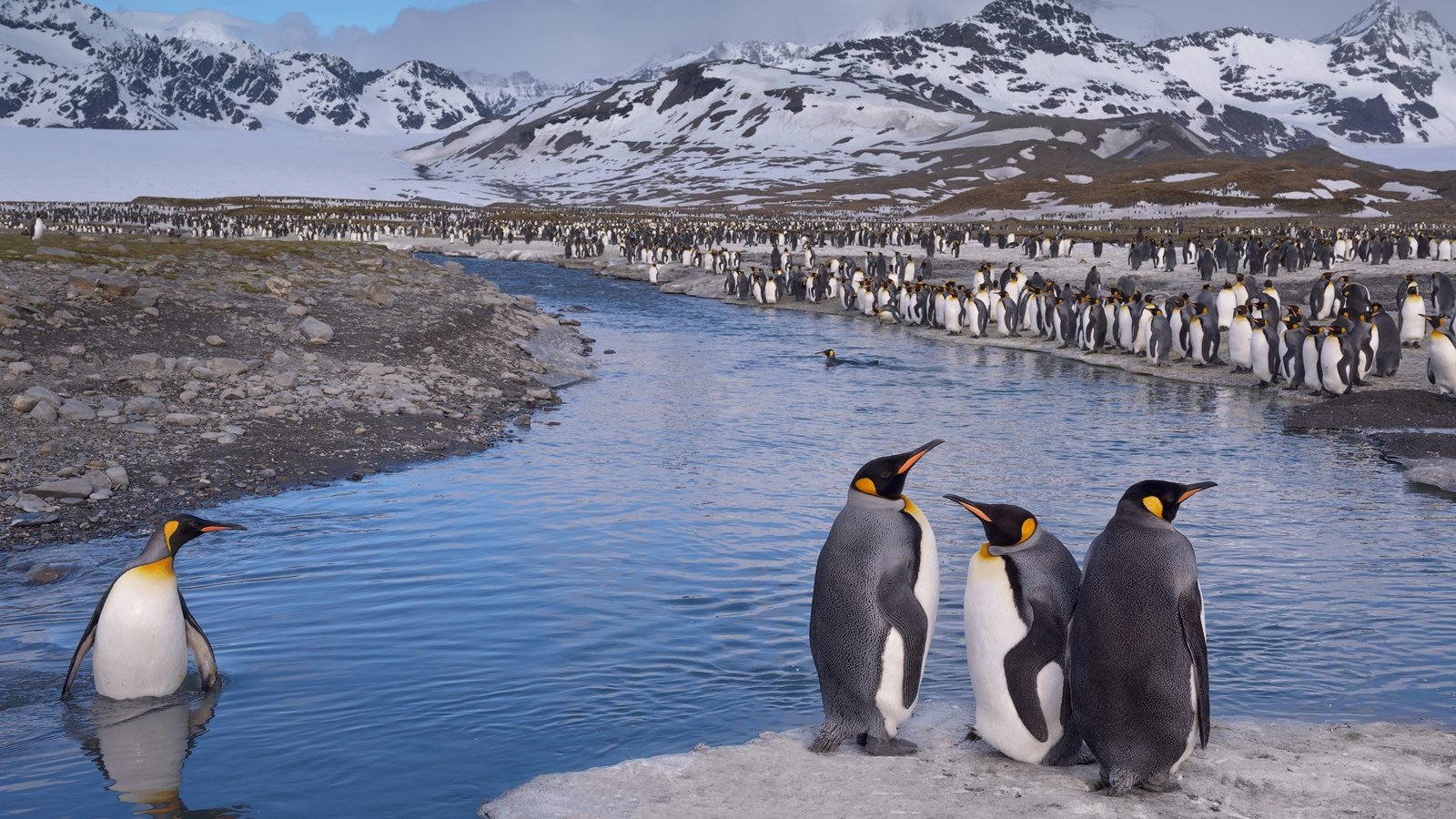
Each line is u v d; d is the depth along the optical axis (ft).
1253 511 40.81
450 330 78.74
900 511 17.72
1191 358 88.74
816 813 15.87
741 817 15.84
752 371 84.12
